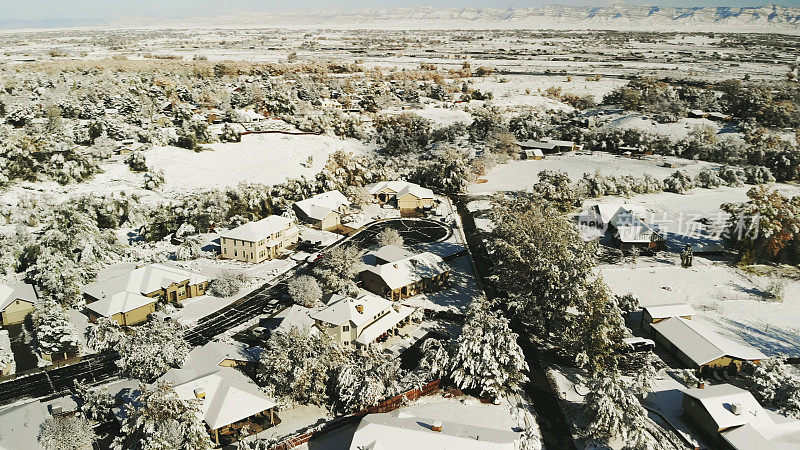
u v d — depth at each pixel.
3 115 142.88
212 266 81.38
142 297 66.56
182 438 43.16
